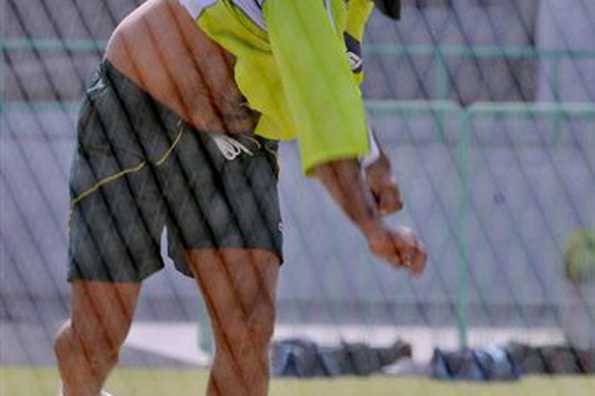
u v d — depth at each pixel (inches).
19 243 1443.2
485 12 1593.3
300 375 1189.7
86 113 676.7
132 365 1286.9
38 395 1113.4
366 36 1567.4
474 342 1339.8
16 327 1343.5
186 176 671.8
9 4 1508.4
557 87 1460.4
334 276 1370.6
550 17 1576.0
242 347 677.9
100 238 674.8
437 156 1371.8
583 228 1358.3
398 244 543.5
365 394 1163.3
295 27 566.3
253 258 676.7
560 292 1336.1
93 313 679.1
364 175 592.7
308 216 1366.9
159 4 663.1
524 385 1199.6
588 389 1177.4
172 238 692.1
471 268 1375.5
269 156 677.3
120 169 671.8
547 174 1374.3
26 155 1444.4
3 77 1489.9
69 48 1374.3
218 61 645.9
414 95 1533.0
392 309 1369.3
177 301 1424.7
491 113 1364.4
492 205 1380.4
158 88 660.1
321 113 552.7
